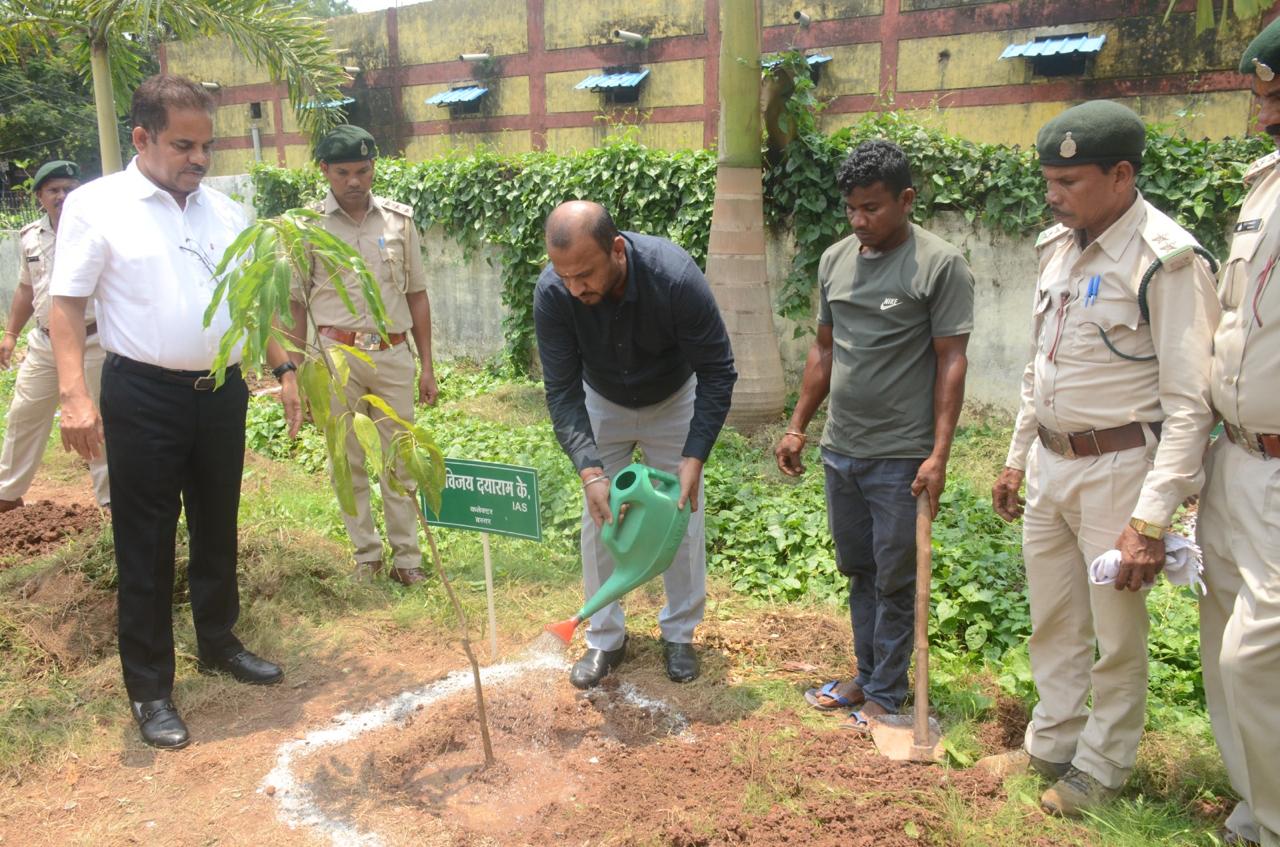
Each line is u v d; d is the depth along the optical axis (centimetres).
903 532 313
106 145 634
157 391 318
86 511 543
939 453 298
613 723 341
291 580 449
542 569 483
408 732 335
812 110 761
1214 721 274
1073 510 270
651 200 828
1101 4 1659
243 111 2409
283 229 271
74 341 309
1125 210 252
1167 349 244
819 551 476
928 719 321
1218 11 1577
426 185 991
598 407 361
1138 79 1661
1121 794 290
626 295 313
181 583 429
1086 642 288
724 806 288
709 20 1980
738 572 474
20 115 2438
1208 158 638
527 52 2195
